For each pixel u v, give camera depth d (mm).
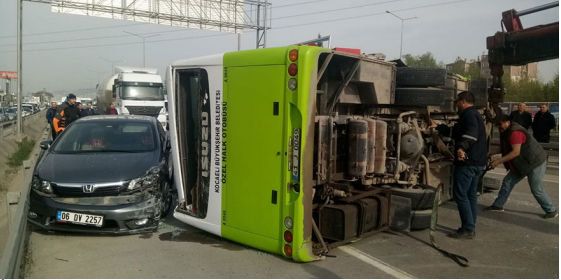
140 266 4336
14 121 21234
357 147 4809
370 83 5164
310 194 4254
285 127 4191
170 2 20812
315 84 4129
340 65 4793
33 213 5246
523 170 6273
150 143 6426
